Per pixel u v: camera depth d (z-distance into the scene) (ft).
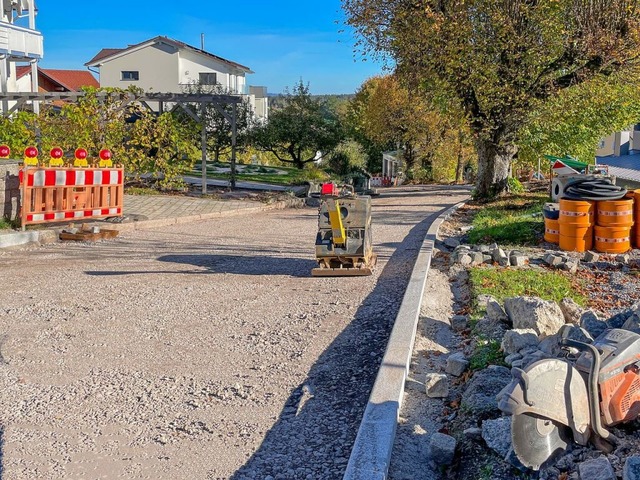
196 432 15.55
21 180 44.65
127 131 73.20
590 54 60.44
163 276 33.40
